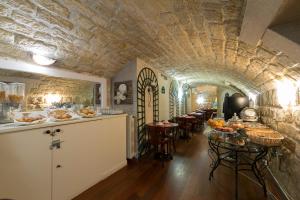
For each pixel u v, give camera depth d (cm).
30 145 169
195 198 214
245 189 237
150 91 435
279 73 194
